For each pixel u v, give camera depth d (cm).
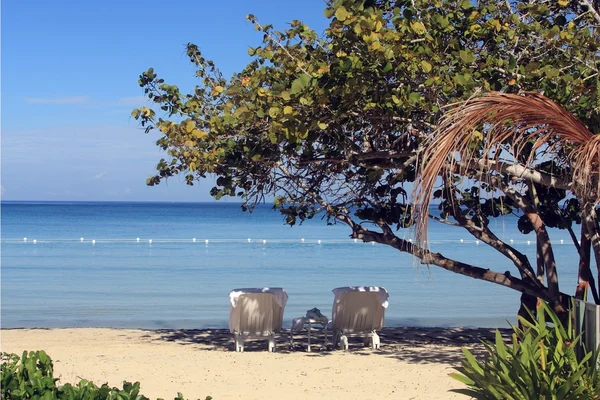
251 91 928
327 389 793
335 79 780
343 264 2922
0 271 2586
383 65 771
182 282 2264
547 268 1088
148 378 855
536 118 459
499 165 615
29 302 1819
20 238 4678
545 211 1136
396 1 826
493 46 839
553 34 823
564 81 772
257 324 1113
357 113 840
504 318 1602
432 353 1084
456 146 435
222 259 3138
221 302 1830
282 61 948
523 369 469
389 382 833
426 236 406
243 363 973
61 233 5378
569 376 479
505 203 1134
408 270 2686
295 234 5525
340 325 1151
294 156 969
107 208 17912
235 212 13250
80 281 2280
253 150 945
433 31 790
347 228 6662
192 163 963
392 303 1858
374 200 1129
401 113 828
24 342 1177
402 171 889
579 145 476
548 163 835
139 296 1938
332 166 1036
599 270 848
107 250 3641
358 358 1027
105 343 1179
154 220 8688
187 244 4172
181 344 1185
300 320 1146
